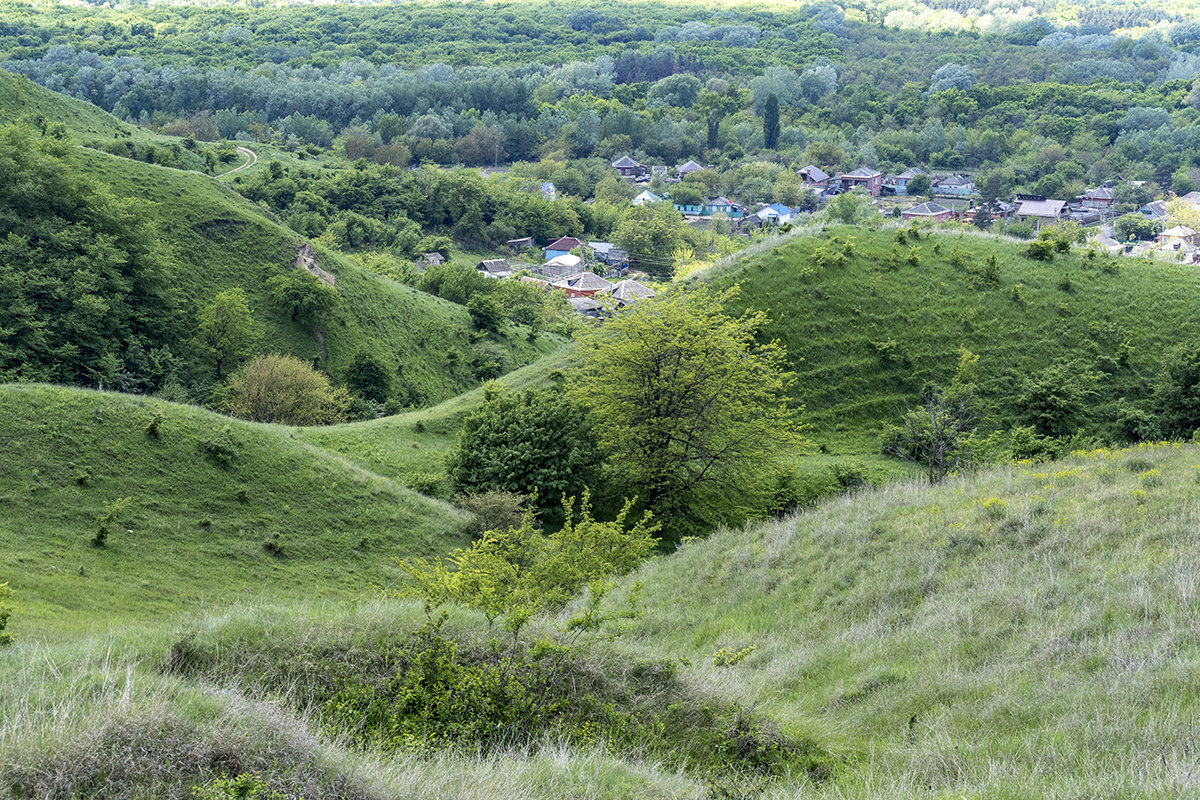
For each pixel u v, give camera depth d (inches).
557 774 367.9
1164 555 583.2
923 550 713.0
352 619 507.8
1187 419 1782.7
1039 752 373.7
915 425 1736.0
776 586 753.6
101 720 322.3
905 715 471.2
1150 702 397.1
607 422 1603.1
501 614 553.6
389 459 1740.9
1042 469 889.5
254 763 323.6
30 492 1159.6
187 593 1095.0
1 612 538.0
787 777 416.8
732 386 1582.2
